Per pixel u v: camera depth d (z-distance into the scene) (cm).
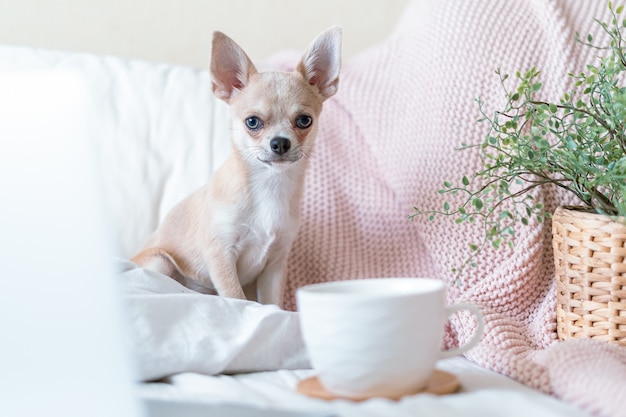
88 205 97
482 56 205
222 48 195
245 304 148
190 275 206
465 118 202
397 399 112
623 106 144
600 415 109
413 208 197
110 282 98
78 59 233
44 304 94
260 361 144
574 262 154
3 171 94
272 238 196
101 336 96
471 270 189
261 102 190
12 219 94
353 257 209
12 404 92
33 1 252
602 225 147
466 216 169
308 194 215
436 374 125
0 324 92
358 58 240
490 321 166
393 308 108
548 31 205
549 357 134
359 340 108
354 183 216
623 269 146
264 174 192
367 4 280
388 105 218
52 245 95
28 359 93
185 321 140
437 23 215
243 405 101
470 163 198
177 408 102
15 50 229
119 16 259
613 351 135
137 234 219
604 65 157
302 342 147
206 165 227
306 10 275
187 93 236
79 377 94
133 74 235
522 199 185
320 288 119
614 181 147
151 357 134
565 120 192
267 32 273
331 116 225
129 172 222
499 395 108
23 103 96
